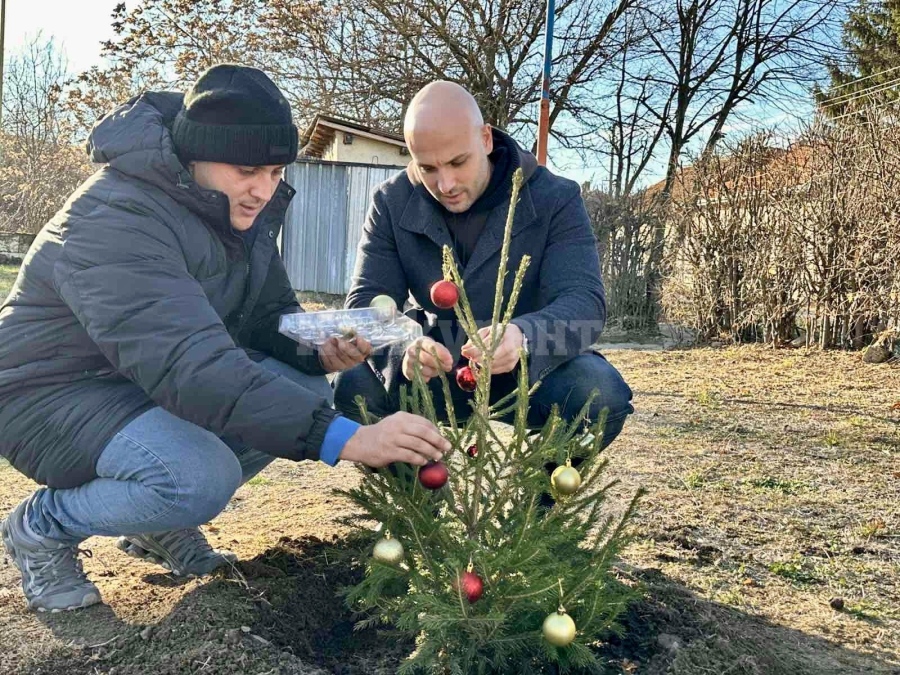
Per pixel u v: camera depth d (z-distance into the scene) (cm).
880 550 332
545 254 302
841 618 272
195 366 205
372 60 2112
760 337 1052
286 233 1628
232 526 332
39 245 226
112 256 212
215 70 226
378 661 230
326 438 201
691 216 1118
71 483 239
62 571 246
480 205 294
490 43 2062
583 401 289
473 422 214
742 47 2373
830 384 738
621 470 442
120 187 221
